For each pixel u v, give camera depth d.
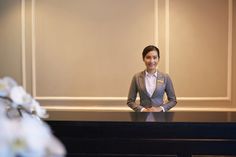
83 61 3.23
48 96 3.29
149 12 3.12
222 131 1.24
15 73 3.30
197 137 1.25
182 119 1.31
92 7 3.17
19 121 0.59
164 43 3.13
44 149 0.56
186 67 3.14
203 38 3.11
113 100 3.21
